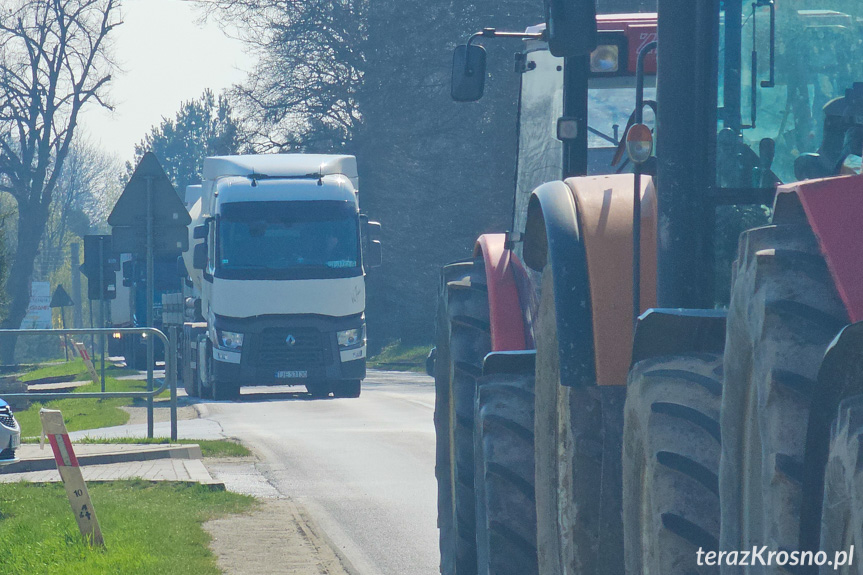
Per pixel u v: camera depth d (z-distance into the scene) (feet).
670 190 59.62
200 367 303.27
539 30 102.12
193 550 101.04
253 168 303.27
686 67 59.41
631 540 53.31
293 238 293.43
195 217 345.31
